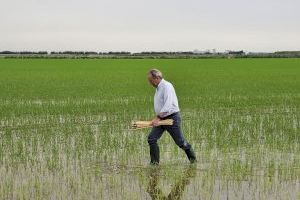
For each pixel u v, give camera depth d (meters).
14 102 20.52
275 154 10.41
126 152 10.61
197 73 46.28
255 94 24.36
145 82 34.00
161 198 7.46
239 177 8.53
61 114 16.66
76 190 7.82
